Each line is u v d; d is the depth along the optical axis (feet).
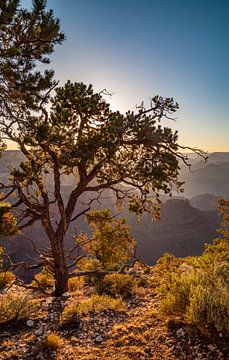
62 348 24.82
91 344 25.25
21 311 31.22
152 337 24.80
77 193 44.75
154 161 41.96
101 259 59.16
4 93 29.63
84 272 48.26
